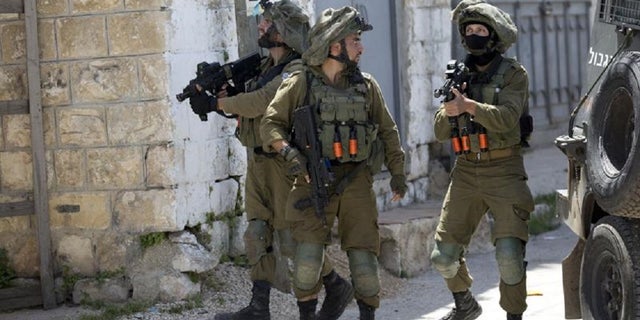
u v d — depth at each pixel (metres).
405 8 32.75
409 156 32.78
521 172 19.73
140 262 24.44
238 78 22.03
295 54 21.69
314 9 29.19
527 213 19.70
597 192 18.12
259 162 21.89
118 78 24.22
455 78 19.20
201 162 25.05
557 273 28.08
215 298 24.61
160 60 23.94
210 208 25.41
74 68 24.47
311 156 19.08
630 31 18.52
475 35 19.30
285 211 20.02
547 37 42.25
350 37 19.34
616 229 17.98
